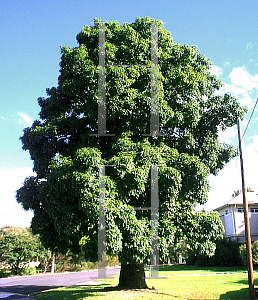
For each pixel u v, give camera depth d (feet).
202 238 47.98
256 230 117.91
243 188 47.44
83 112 52.19
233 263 110.11
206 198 46.09
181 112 50.29
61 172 43.21
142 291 48.73
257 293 45.27
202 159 53.11
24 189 51.21
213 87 58.54
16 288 70.03
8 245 114.01
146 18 56.34
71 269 144.46
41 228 53.01
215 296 43.75
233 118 53.52
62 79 54.85
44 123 55.01
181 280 65.98
